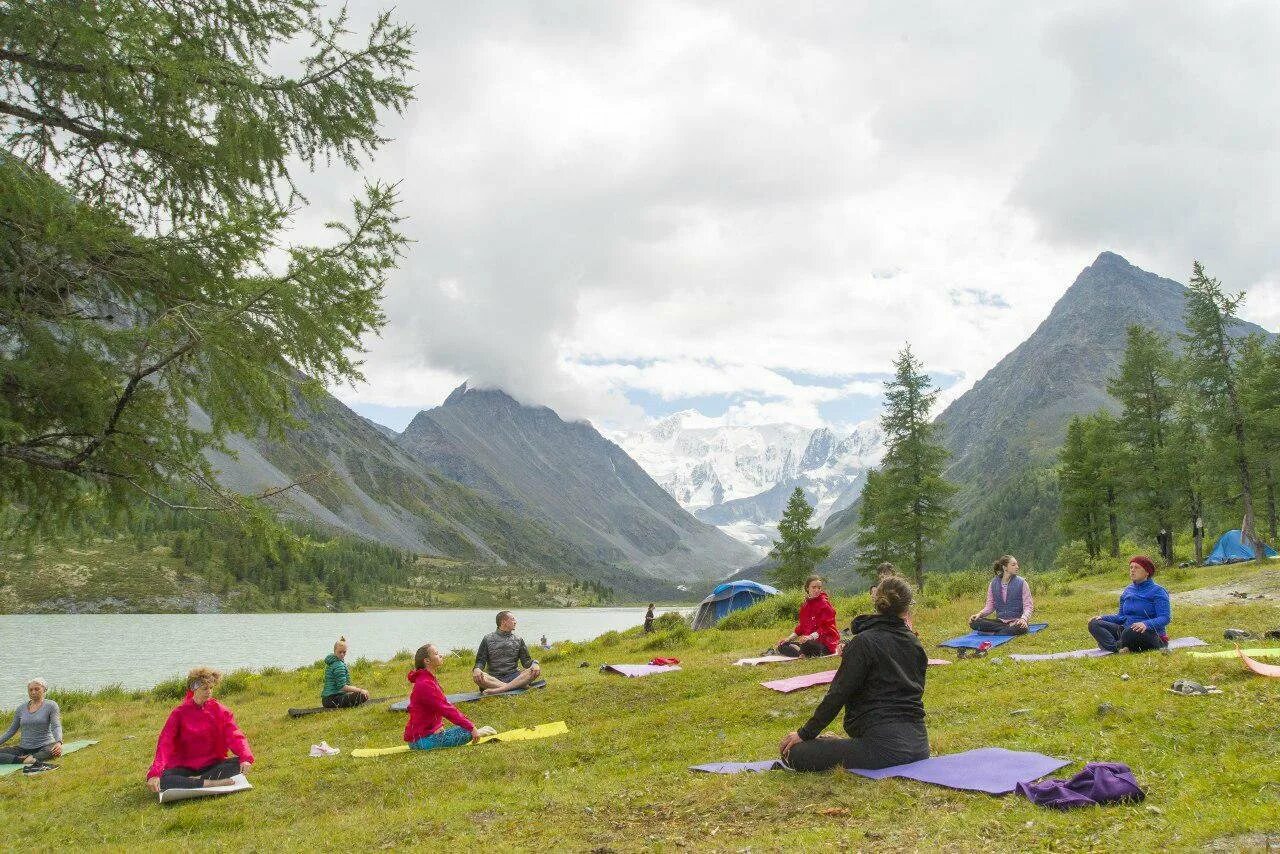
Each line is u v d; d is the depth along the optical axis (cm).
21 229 754
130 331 757
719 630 2939
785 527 6644
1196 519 4606
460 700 1477
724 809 657
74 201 777
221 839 816
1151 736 716
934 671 1252
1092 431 5822
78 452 830
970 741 779
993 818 548
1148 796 569
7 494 843
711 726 1084
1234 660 998
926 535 5116
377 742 1316
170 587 17400
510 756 1041
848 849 519
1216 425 4319
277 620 14888
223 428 848
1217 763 626
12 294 762
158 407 843
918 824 555
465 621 16225
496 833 700
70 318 758
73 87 807
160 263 839
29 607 15438
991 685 1084
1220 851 452
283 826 868
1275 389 4347
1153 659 1098
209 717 1057
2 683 4281
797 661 1527
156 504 869
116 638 8488
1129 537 7062
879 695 707
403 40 961
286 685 2634
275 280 794
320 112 964
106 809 1015
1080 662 1152
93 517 877
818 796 649
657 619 3766
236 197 938
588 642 3259
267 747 1388
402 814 828
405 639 9250
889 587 726
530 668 1512
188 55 831
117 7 724
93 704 2458
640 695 1372
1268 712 739
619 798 755
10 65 788
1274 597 2172
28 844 886
